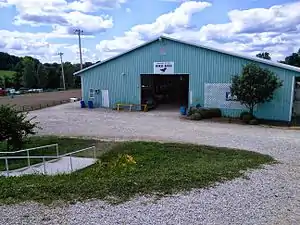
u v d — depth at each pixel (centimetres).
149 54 2605
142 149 1319
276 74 2122
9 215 555
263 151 1246
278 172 879
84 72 2927
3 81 7788
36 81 8025
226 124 2008
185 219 550
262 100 2064
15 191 664
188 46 2442
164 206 601
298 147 1317
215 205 613
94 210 579
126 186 698
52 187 688
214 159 1111
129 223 532
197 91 2452
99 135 1666
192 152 1253
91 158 1234
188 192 679
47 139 1572
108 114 2492
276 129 1830
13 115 1363
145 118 2259
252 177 811
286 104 2122
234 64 2289
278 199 658
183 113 2436
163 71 2566
